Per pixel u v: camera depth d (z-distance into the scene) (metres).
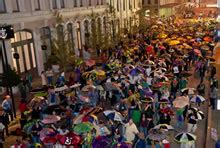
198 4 109.06
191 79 27.22
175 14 89.25
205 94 22.80
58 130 13.53
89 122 13.92
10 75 18.03
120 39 44.03
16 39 26.70
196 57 30.11
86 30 39.59
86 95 18.86
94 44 37.81
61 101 17.97
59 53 29.14
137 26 55.38
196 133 17.03
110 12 45.41
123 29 49.47
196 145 15.73
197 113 16.48
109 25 43.78
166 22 64.69
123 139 13.84
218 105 16.56
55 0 32.81
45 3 30.50
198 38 36.72
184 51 30.81
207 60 28.11
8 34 17.69
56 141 12.89
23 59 27.70
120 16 52.09
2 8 24.72
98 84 20.50
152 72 21.91
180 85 21.66
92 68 25.42
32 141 13.65
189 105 17.56
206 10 103.88
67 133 13.26
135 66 24.08
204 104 20.84
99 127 14.22
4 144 15.70
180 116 17.20
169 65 26.09
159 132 13.58
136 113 15.84
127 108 16.75
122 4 53.03
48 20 30.91
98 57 35.41
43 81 24.59
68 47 31.12
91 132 13.76
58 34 31.55
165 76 21.34
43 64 30.28
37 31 29.16
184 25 59.28
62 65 29.06
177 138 13.22
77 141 12.78
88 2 40.31
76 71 24.66
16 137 16.36
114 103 19.00
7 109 17.55
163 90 19.12
